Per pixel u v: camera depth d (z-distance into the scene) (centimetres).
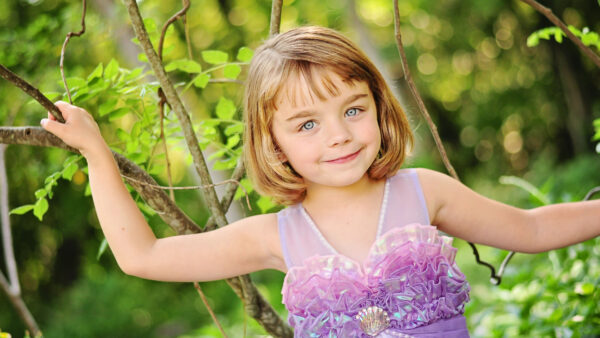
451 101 983
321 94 128
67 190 612
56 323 659
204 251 136
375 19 829
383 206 139
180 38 551
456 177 155
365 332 129
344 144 128
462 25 881
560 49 822
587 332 211
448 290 133
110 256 723
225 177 293
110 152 139
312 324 130
